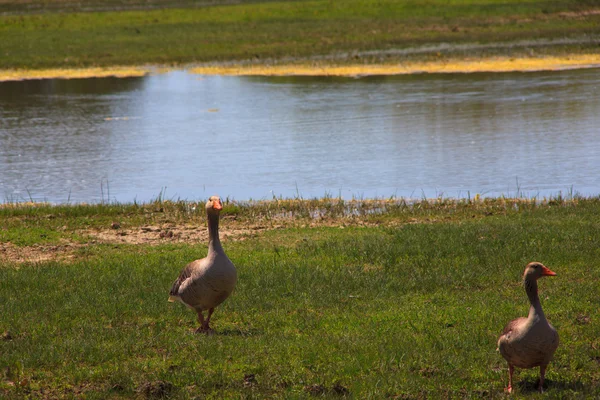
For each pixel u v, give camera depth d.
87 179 22.06
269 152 25.09
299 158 24.08
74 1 95.50
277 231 15.27
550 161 22.53
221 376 7.85
